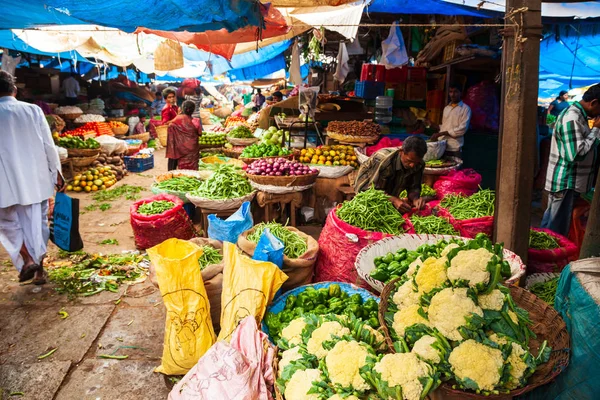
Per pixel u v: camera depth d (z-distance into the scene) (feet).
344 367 6.35
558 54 25.67
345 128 22.99
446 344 6.15
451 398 6.05
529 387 5.76
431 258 7.13
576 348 6.35
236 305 9.41
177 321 9.22
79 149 29.35
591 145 13.61
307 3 14.98
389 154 13.34
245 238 12.34
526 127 10.03
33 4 11.50
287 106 32.71
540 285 10.49
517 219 10.40
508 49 9.99
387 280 9.47
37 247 14.25
